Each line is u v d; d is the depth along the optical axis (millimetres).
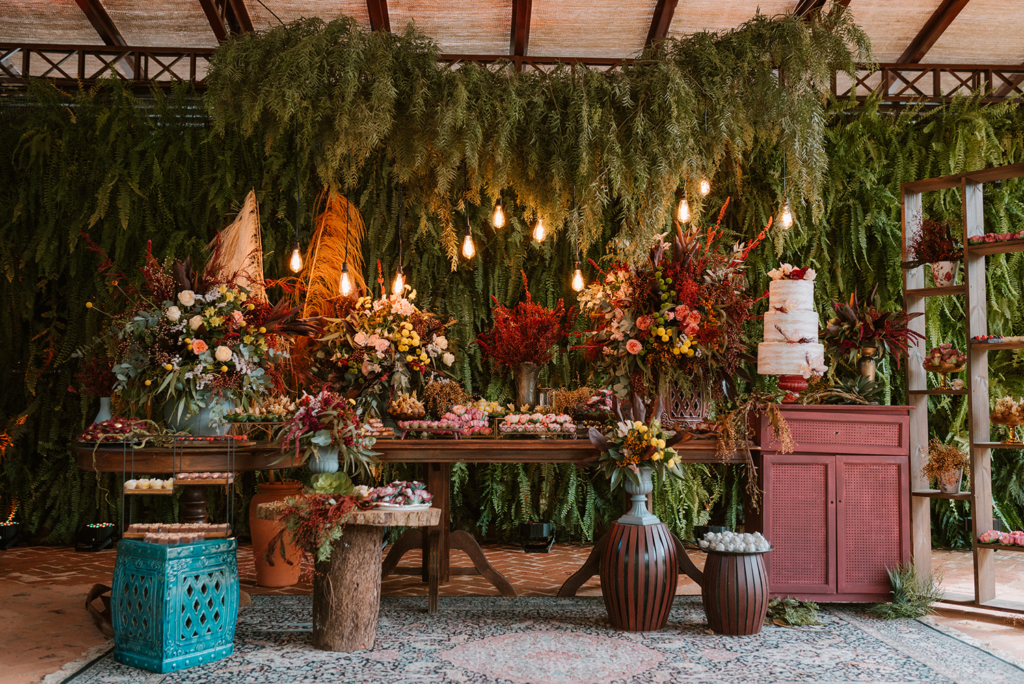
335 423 3662
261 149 6180
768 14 6062
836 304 4492
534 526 6047
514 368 4988
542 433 4281
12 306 6164
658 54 5379
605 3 5934
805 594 3973
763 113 5297
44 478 6223
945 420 6324
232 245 5512
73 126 6062
